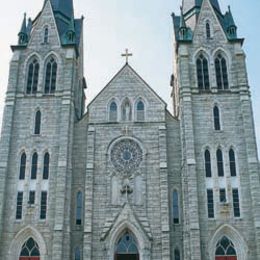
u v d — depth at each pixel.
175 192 61.69
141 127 64.81
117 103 66.69
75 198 61.97
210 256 56.06
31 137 63.97
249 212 58.06
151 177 61.69
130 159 63.03
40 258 57.38
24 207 60.09
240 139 62.22
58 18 74.50
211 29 69.56
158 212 59.56
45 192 61.03
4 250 58.00
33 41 70.19
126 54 70.00
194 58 67.38
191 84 65.62
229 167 60.84
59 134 63.59
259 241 55.56
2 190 60.25
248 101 63.78
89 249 57.59
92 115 65.94
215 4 75.19
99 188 61.44
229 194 59.25
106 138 64.44
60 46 69.44
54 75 68.19
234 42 68.31
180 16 71.81
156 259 57.22
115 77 68.38
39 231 58.62
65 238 58.03
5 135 63.50
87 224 58.97
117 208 60.16
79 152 64.38
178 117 67.81
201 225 57.56
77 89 71.38
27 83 67.62
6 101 65.81
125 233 59.38
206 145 62.03
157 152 63.19
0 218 58.84
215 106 64.56
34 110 65.62
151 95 66.75
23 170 62.47
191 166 59.81
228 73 66.50
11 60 68.62
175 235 59.19
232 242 57.25
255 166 59.56
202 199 58.91
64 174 60.50
